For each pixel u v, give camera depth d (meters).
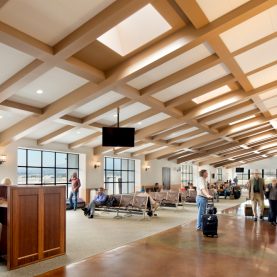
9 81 5.91
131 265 4.30
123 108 9.06
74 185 11.95
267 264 4.41
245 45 5.97
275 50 6.63
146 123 11.09
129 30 5.62
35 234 4.88
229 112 10.79
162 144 14.35
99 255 4.82
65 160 12.90
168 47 5.52
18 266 4.59
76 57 5.66
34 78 5.76
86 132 11.44
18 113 7.85
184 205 14.00
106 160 15.07
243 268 4.21
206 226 6.47
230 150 20.88
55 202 5.26
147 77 7.03
